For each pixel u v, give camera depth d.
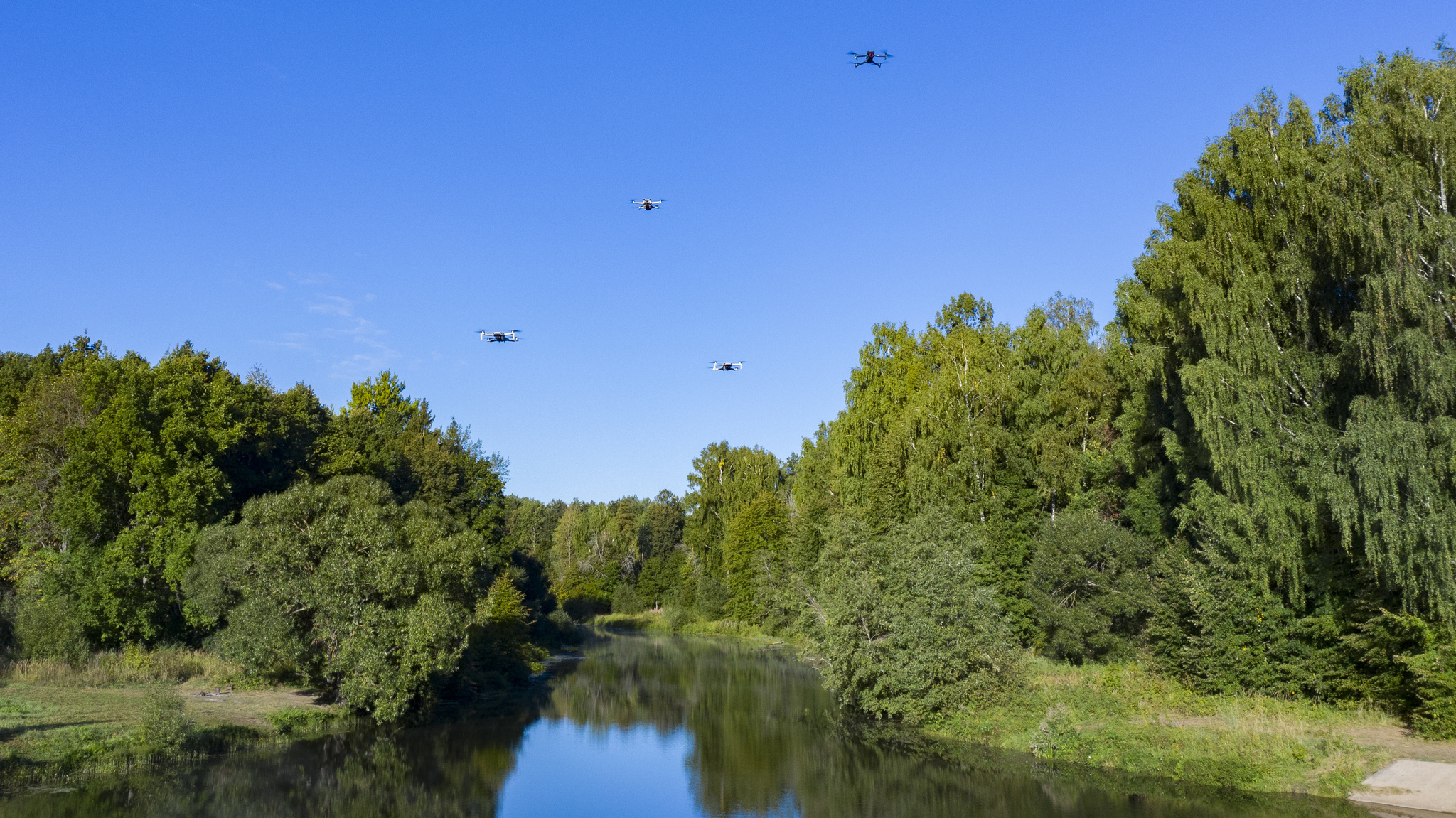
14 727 24.16
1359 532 25.38
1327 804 19.86
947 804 22.02
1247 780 21.66
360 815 21.03
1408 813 18.81
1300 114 30.69
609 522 121.88
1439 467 22.95
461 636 32.66
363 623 30.73
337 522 31.78
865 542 40.06
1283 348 30.58
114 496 37.88
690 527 104.00
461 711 38.19
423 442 66.06
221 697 32.16
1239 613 28.84
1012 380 50.25
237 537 32.50
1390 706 25.02
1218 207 31.91
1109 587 37.53
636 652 68.56
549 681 50.09
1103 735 25.97
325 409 60.03
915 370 57.22
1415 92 25.80
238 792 22.34
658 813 22.36
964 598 31.03
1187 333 33.78
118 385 38.69
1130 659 36.25
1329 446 26.28
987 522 45.66
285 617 31.16
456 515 58.97
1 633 34.66
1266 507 27.81
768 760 28.69
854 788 24.38
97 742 23.75
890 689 31.66
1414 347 23.19
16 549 41.69
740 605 84.44
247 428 45.06
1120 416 43.44
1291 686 27.53
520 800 23.61
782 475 109.31
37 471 40.59
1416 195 25.03
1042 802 21.58
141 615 35.97
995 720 29.50
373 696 30.92
